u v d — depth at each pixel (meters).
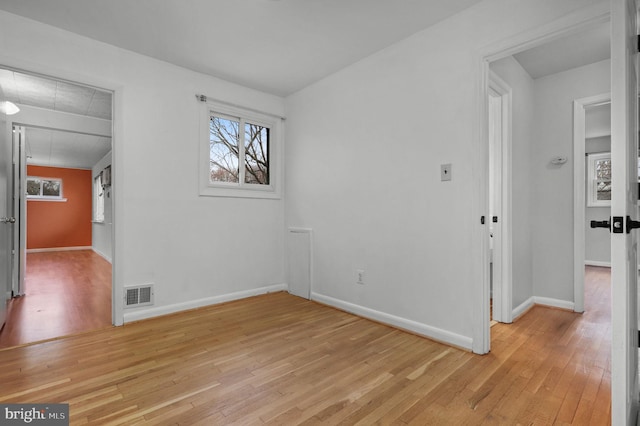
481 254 2.12
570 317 2.88
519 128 3.03
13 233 3.59
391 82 2.70
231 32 2.50
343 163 3.14
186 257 3.11
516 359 2.05
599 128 5.22
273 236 3.80
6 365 1.96
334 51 2.79
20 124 3.70
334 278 3.23
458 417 1.46
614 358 1.11
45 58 2.39
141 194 2.84
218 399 1.60
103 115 4.16
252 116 3.62
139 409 1.52
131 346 2.25
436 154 2.38
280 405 1.55
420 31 2.48
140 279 2.83
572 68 3.08
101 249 7.37
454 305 2.27
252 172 3.71
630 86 1.21
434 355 2.10
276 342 2.33
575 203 3.05
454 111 2.27
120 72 2.73
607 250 5.71
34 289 4.00
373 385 1.74
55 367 1.94
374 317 2.82
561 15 1.80
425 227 2.45
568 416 1.47
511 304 2.75
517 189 2.97
